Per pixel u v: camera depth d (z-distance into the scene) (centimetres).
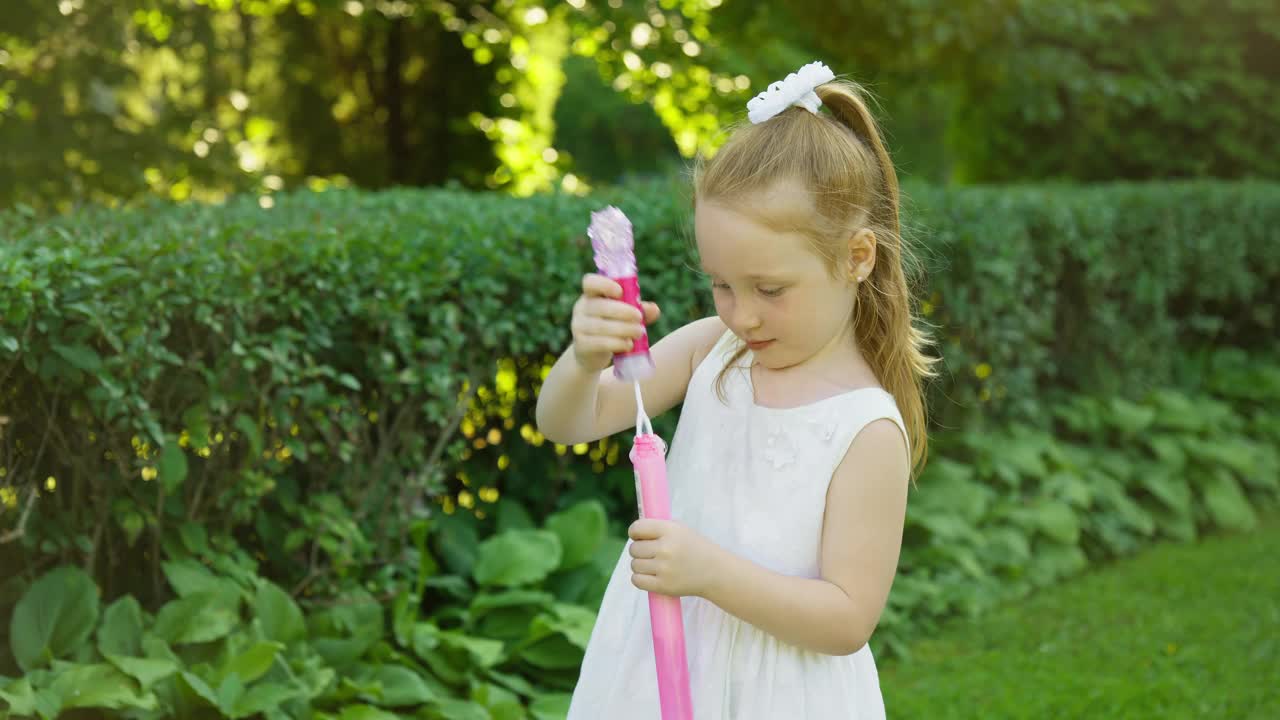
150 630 287
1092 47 786
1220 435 590
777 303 166
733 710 172
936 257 434
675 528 161
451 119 776
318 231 320
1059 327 574
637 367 164
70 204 397
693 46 727
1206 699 369
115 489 288
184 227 315
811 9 710
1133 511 528
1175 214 612
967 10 676
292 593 323
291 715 289
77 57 519
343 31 736
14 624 270
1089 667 397
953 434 498
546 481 393
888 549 171
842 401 174
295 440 311
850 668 179
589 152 1261
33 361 258
